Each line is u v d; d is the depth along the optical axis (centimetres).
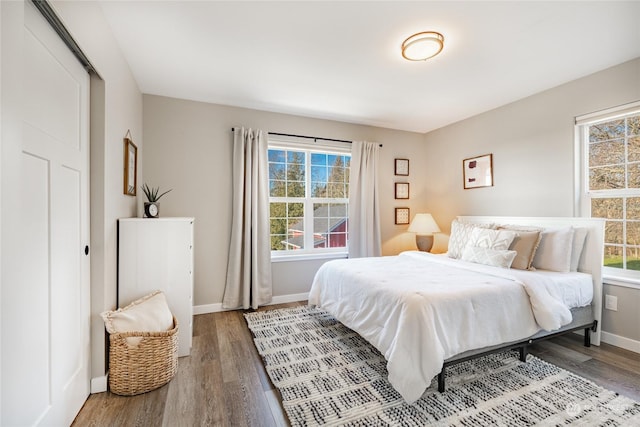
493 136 349
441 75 264
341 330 271
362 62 241
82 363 163
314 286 299
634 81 233
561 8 176
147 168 304
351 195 394
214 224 331
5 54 88
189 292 227
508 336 193
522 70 255
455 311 178
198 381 189
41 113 125
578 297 233
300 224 385
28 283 115
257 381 189
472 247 293
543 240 269
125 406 163
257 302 336
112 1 169
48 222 130
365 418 152
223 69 253
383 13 180
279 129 362
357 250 395
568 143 276
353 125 405
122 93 223
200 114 325
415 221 407
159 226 218
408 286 198
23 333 111
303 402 165
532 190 307
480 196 366
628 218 243
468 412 156
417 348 164
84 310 166
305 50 223
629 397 170
